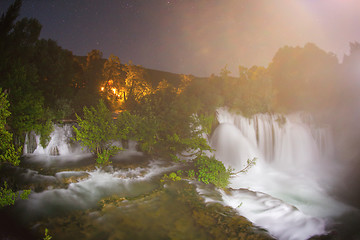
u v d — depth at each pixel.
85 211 7.77
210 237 6.57
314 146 18.17
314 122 19.09
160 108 14.02
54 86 16.02
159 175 10.68
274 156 17.47
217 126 16.00
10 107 11.19
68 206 8.06
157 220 7.36
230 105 17.50
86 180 9.96
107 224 7.13
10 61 12.52
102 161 11.32
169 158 12.78
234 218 7.37
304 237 7.63
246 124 17.06
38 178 9.72
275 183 13.70
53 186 9.26
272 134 17.66
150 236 6.65
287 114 18.92
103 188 9.39
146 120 12.82
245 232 6.66
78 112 17.08
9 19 13.32
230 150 15.52
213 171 10.22
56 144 13.03
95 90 22.66
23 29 14.62
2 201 7.45
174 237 6.61
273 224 8.09
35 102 12.07
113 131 11.59
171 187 9.44
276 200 9.23
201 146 12.48
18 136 12.27
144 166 11.45
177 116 13.69
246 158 15.45
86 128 11.23
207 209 7.87
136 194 9.04
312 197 12.25
